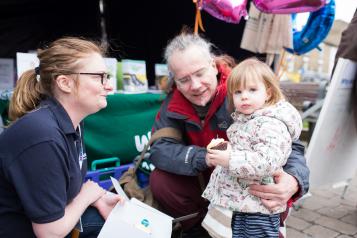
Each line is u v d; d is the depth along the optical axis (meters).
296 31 3.28
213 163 1.46
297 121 1.46
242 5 2.69
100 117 2.43
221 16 2.69
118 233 1.38
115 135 2.53
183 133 1.98
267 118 1.44
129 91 2.78
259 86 1.48
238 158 1.38
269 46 3.02
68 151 1.30
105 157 2.50
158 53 4.18
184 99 1.88
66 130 1.28
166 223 1.50
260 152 1.38
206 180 1.93
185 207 1.95
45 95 1.36
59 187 1.22
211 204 1.61
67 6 4.45
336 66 2.28
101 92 1.35
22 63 2.26
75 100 1.32
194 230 2.16
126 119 2.58
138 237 1.37
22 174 1.17
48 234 1.21
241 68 1.52
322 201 2.96
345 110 2.44
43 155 1.17
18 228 1.28
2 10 4.07
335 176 2.73
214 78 1.79
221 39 3.52
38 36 4.38
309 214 2.68
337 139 2.51
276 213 1.52
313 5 2.57
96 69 1.32
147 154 2.30
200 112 1.90
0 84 3.00
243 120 1.53
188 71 1.69
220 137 1.85
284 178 1.52
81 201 1.45
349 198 3.05
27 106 1.37
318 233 2.36
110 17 4.66
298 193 1.59
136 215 1.49
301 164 1.63
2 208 1.26
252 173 1.37
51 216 1.20
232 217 1.56
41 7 4.29
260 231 1.50
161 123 1.97
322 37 3.16
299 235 2.33
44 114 1.25
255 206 1.49
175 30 3.92
